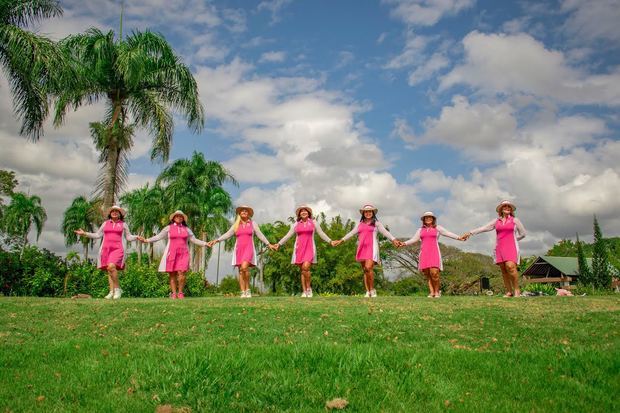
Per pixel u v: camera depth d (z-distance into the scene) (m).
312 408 4.56
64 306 9.98
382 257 42.88
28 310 9.47
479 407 4.59
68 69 17.41
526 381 5.19
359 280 38.59
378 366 5.41
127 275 19.41
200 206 43.78
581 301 10.87
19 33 16.33
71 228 63.50
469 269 43.75
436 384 5.10
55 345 6.60
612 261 48.94
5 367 5.66
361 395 4.80
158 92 22.41
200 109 22.55
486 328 7.85
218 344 6.80
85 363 5.70
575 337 7.21
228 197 45.88
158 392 4.80
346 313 8.98
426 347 6.69
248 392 4.77
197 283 25.53
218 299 11.78
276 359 5.62
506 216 13.03
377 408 4.55
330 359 5.54
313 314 8.91
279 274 39.59
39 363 5.81
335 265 37.66
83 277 16.50
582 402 4.67
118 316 8.94
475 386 5.09
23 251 15.98
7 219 61.12
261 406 4.57
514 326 7.96
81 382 5.10
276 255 38.59
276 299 11.67
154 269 22.38
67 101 20.73
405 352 5.98
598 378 5.21
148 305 10.18
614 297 11.91
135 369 5.33
